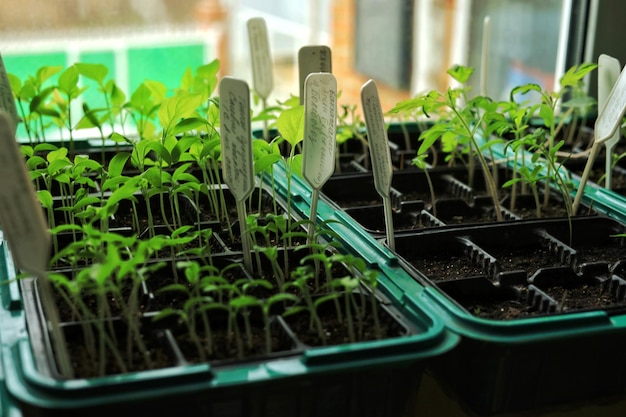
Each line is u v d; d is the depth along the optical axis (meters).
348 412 0.80
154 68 1.86
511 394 0.87
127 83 1.85
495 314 0.96
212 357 0.82
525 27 1.90
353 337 0.84
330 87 0.94
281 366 0.75
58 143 1.47
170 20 1.87
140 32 1.84
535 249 1.16
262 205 1.28
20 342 0.78
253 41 1.40
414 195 1.41
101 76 1.34
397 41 2.12
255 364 0.76
